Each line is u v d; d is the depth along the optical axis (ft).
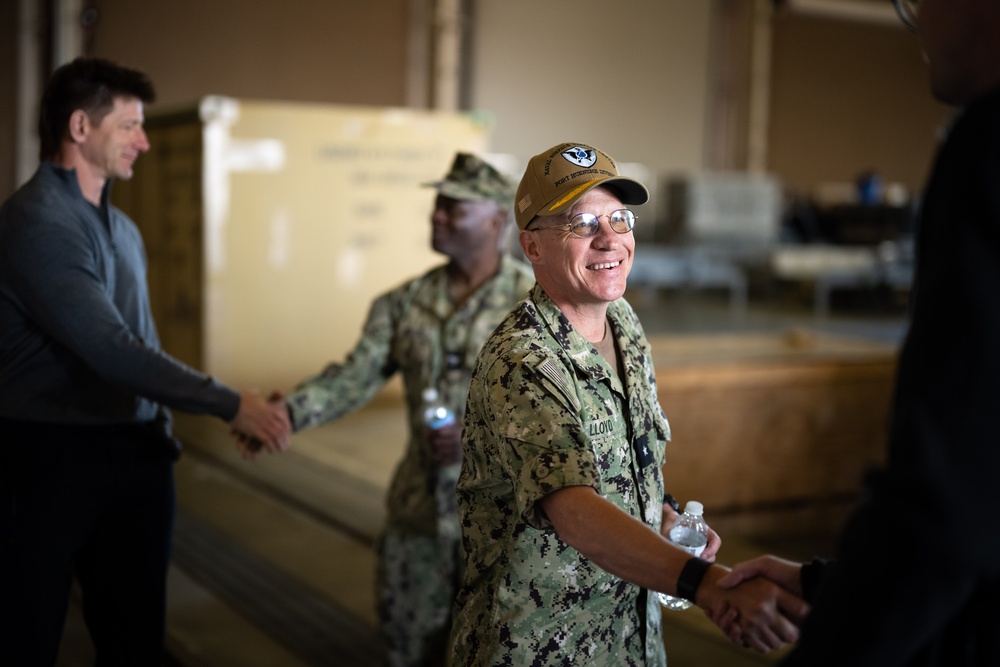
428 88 47.06
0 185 36.91
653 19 54.19
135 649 7.90
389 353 9.26
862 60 61.57
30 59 36.99
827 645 3.65
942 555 3.41
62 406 7.46
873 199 50.29
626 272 5.44
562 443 4.83
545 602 5.25
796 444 16.88
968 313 3.48
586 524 4.60
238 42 41.88
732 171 58.08
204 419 23.36
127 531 7.82
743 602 4.29
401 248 25.17
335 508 16.99
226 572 13.91
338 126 24.20
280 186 23.86
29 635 7.30
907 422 3.56
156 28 39.83
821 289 46.80
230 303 23.61
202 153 23.02
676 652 11.16
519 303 5.54
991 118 3.59
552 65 51.03
